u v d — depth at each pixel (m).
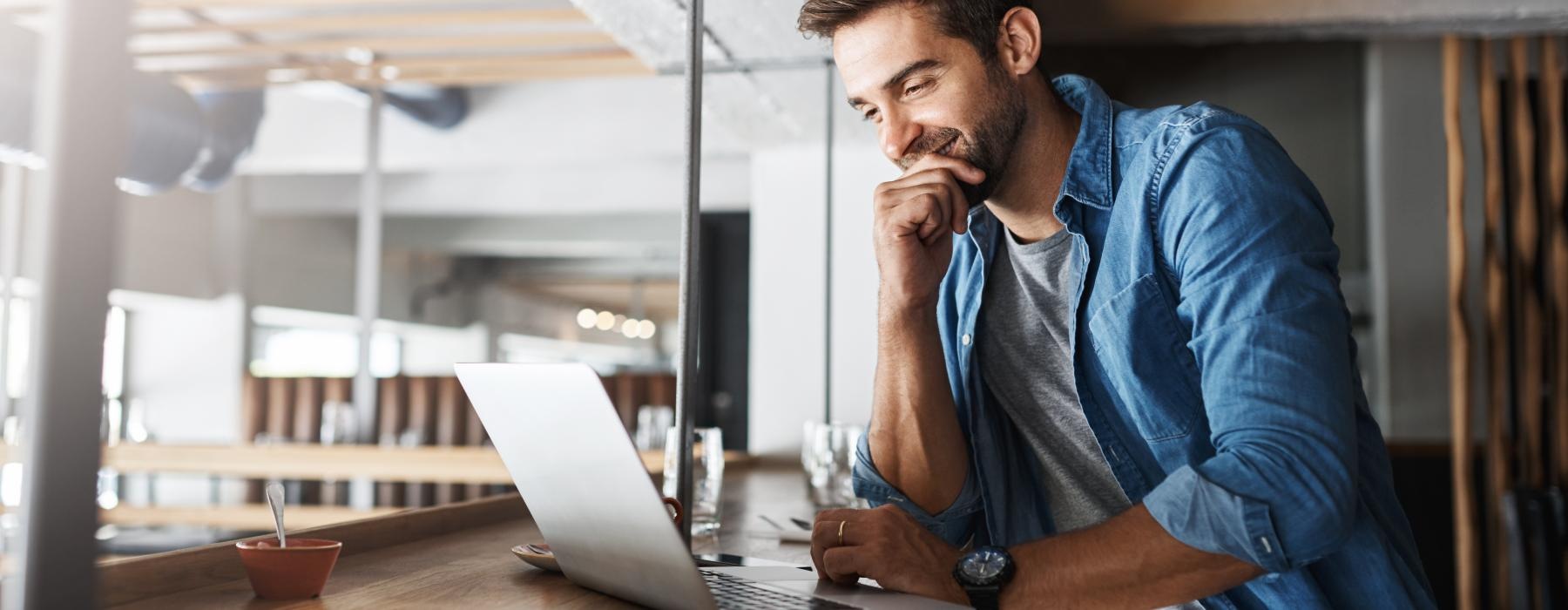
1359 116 5.04
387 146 5.80
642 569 0.84
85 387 0.54
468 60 4.16
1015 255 1.35
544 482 0.93
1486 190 3.62
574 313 12.57
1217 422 0.96
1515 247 3.61
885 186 1.26
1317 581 1.11
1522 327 3.59
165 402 7.98
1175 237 1.06
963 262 1.42
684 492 1.12
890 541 1.00
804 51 2.56
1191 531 0.92
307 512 4.67
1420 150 4.81
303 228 8.86
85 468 0.54
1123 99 4.99
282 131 5.91
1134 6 2.81
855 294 3.65
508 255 10.59
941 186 1.22
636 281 11.05
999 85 1.21
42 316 0.53
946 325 1.43
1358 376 1.15
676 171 7.05
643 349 12.73
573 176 7.23
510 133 5.70
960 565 0.98
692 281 1.13
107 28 0.56
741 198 6.86
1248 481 0.90
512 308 11.66
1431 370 4.75
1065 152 1.27
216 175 5.02
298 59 4.33
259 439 5.79
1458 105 3.57
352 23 3.66
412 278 10.07
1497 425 3.59
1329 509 0.89
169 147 4.55
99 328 0.55
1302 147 5.06
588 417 0.80
